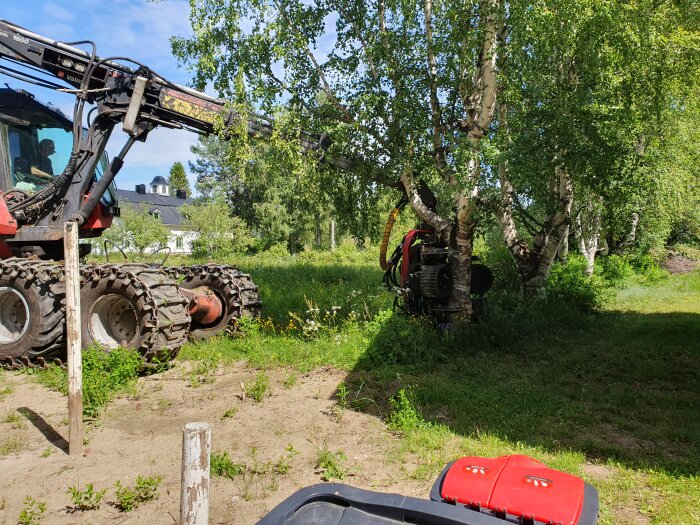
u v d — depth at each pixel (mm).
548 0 8242
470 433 5172
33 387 6578
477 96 9078
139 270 7379
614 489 4090
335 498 2115
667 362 8266
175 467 4449
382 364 7613
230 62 9094
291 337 8875
